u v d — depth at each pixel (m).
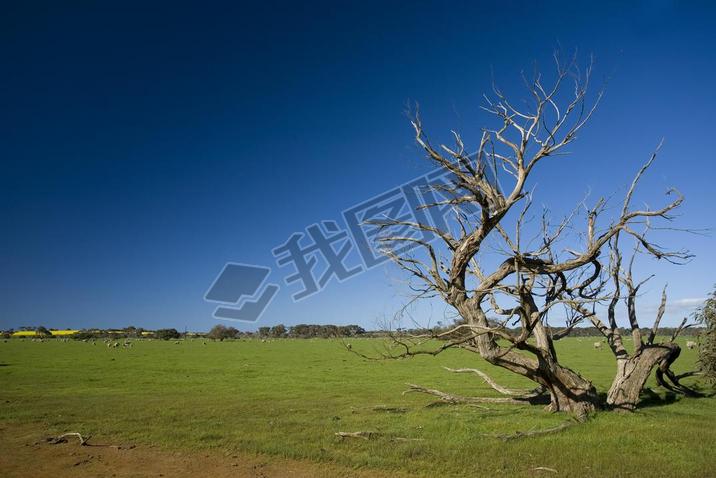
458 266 16.95
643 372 18.56
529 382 33.34
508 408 19.61
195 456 12.38
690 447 12.78
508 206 15.58
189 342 114.88
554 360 17.25
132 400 23.36
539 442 13.53
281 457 12.32
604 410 18.05
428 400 23.95
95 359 53.22
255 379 35.00
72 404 21.67
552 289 17.73
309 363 50.88
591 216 17.53
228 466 11.49
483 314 17.09
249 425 16.58
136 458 12.16
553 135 15.53
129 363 48.41
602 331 19.98
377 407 21.03
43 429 15.75
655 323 19.78
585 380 17.77
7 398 23.55
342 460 11.84
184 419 17.86
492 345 17.20
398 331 16.41
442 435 14.70
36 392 26.27
